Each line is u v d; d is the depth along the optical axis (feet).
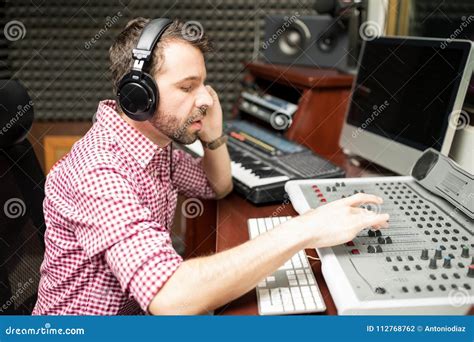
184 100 3.18
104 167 3.04
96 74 8.21
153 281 2.71
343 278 2.79
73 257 3.25
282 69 6.39
